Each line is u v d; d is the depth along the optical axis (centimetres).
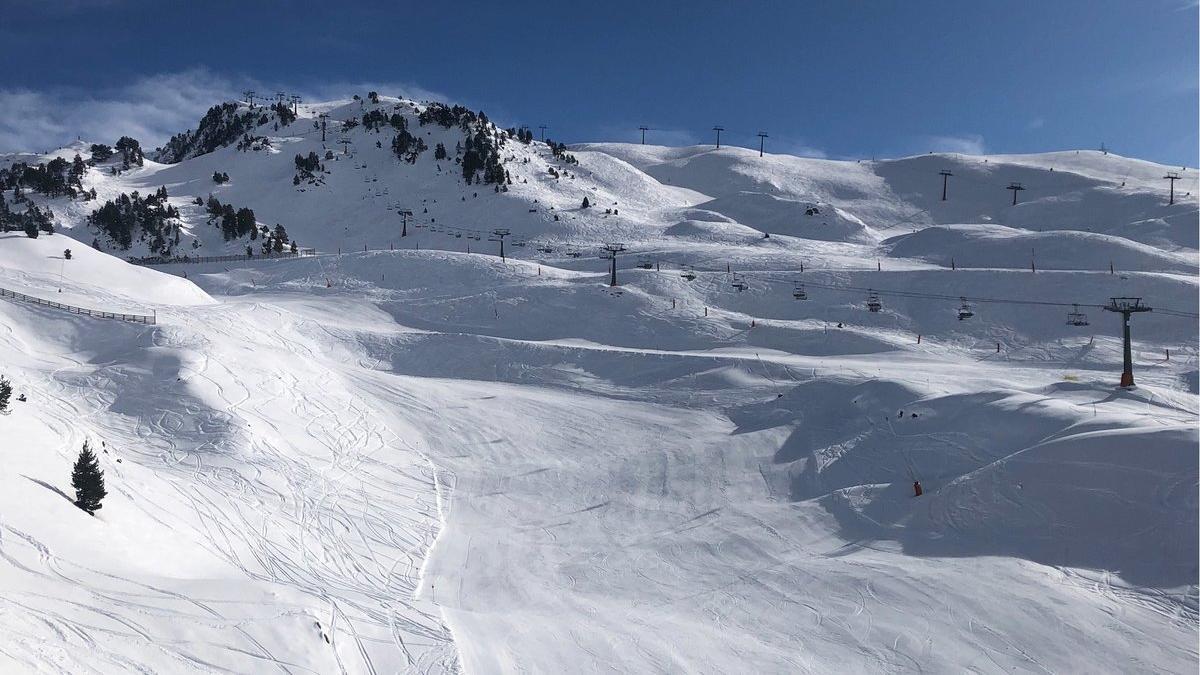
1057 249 10288
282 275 10981
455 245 13662
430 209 15312
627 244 12938
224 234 13412
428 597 3425
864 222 17150
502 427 5825
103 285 7888
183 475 4281
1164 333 7300
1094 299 7950
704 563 3766
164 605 2445
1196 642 2722
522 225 14262
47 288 7350
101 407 5138
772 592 3388
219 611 2517
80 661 1959
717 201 16688
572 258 12031
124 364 5694
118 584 2512
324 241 14188
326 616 2784
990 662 2755
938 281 8788
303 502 4262
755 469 4850
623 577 3678
